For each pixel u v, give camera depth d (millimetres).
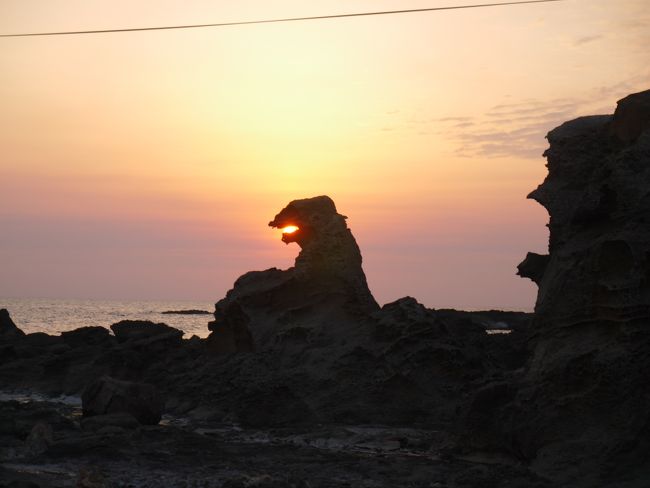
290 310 38375
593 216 21047
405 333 33031
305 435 26297
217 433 27469
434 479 18953
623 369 18766
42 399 39031
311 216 40469
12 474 17641
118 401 26234
